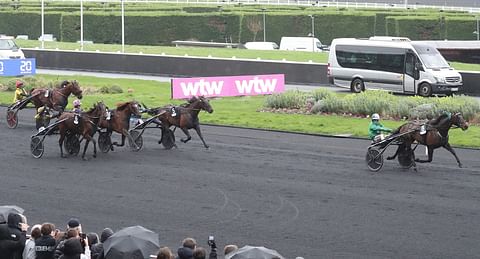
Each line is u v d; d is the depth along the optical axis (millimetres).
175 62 51875
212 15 84812
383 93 37844
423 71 43156
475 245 17844
